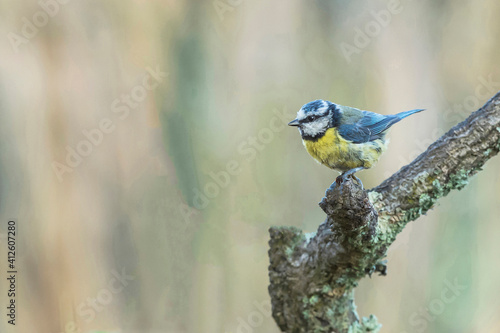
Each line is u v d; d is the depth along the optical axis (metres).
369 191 5.31
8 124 11.27
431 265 12.89
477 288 12.99
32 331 11.16
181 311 12.47
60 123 11.63
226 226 12.58
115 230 12.02
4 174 11.24
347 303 5.63
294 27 12.38
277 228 5.73
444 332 12.68
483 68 12.74
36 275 11.29
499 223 13.36
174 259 12.49
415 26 12.41
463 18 12.70
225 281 12.62
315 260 5.43
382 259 5.45
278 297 5.67
